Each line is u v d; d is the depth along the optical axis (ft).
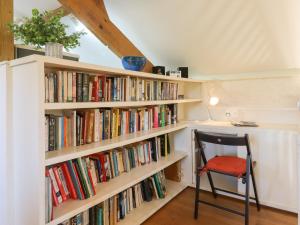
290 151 6.57
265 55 7.55
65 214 4.30
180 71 8.71
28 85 4.02
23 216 4.29
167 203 7.36
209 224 6.24
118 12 7.50
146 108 7.47
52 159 4.06
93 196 5.05
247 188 5.93
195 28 7.22
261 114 8.55
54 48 4.49
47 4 8.50
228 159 6.89
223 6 6.18
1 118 4.60
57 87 4.50
